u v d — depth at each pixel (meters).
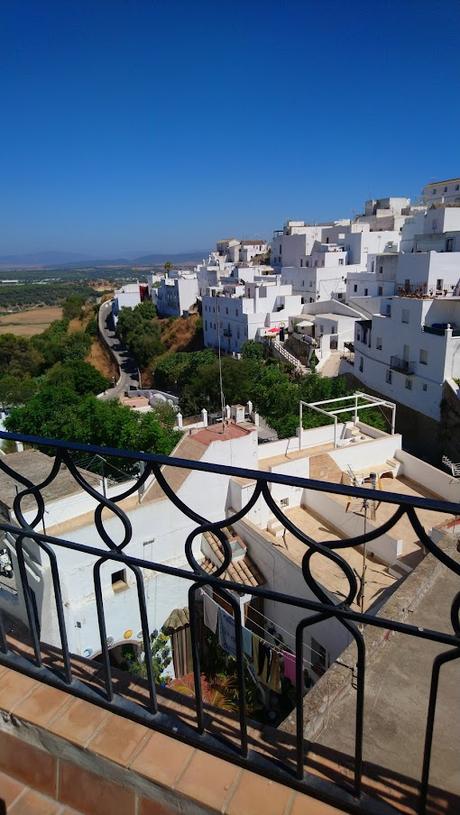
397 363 28.94
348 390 29.86
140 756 2.36
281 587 12.02
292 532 1.93
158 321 62.81
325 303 44.50
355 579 1.88
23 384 40.75
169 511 12.51
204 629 12.24
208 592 12.06
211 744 2.35
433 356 26.41
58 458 2.35
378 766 2.46
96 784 2.43
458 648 1.78
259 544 12.66
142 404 38.81
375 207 67.19
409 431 28.95
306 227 64.06
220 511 13.84
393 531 13.38
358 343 33.84
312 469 15.78
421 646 3.77
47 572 10.85
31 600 2.72
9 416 23.77
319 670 11.09
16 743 2.63
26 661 2.86
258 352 43.28
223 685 11.02
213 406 34.50
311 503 15.33
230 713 2.60
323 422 23.22
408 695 3.36
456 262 33.47
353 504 14.19
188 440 14.12
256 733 2.49
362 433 18.84
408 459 16.81
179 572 2.22
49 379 44.88
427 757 2.01
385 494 1.71
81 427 20.25
